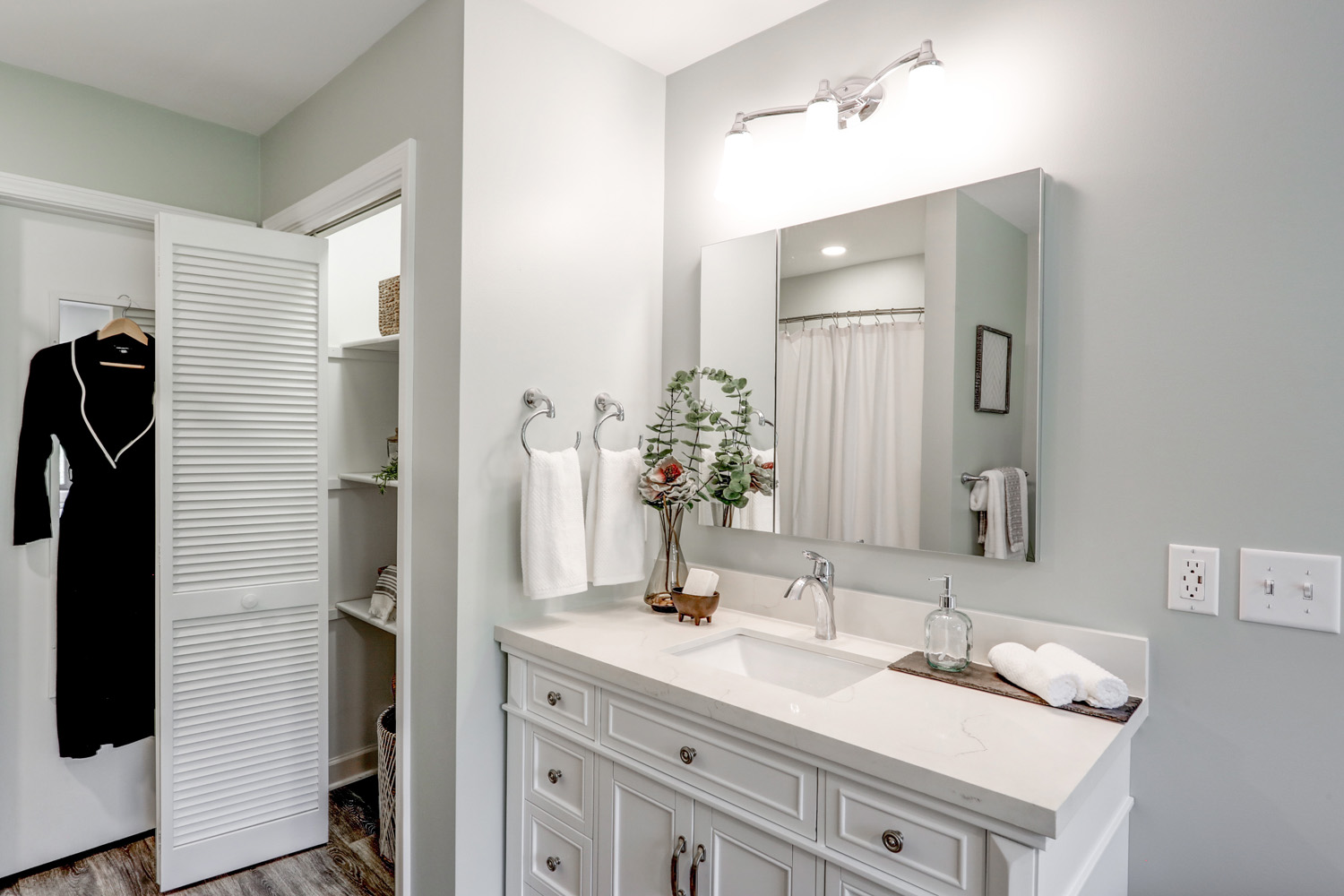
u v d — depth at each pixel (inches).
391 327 102.4
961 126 61.3
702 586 72.6
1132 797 52.0
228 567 84.1
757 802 48.8
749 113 73.3
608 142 79.4
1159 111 51.2
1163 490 51.1
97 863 87.5
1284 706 46.4
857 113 67.0
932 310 61.8
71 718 85.2
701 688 52.6
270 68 84.4
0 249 83.8
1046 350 56.2
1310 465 45.5
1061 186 55.7
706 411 78.8
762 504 74.4
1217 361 48.9
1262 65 47.1
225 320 83.6
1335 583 44.4
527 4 71.1
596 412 78.7
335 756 108.3
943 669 55.9
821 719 46.7
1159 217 51.2
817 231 69.9
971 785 38.1
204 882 83.4
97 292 90.4
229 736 84.7
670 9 72.1
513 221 70.4
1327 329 44.9
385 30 76.8
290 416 88.4
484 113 67.7
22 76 83.5
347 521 108.7
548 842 65.7
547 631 68.4
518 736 69.0
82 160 87.6
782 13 72.9
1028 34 57.5
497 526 70.2
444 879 69.1
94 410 87.2
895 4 65.6
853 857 43.8
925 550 62.4
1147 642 51.1
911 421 63.1
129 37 77.3
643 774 56.1
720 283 78.0
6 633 84.2
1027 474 56.0
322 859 89.0
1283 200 46.4
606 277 79.4
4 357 84.0
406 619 73.7
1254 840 47.4
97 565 86.8
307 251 89.7
